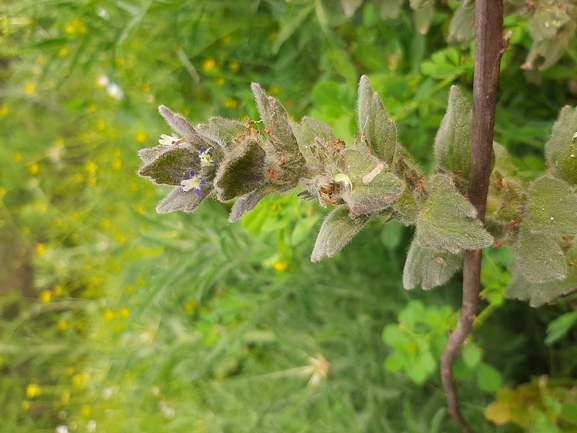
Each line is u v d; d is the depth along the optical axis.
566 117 0.16
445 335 0.24
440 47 0.29
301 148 0.14
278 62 0.35
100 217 0.47
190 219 0.35
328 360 0.35
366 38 0.30
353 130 0.23
